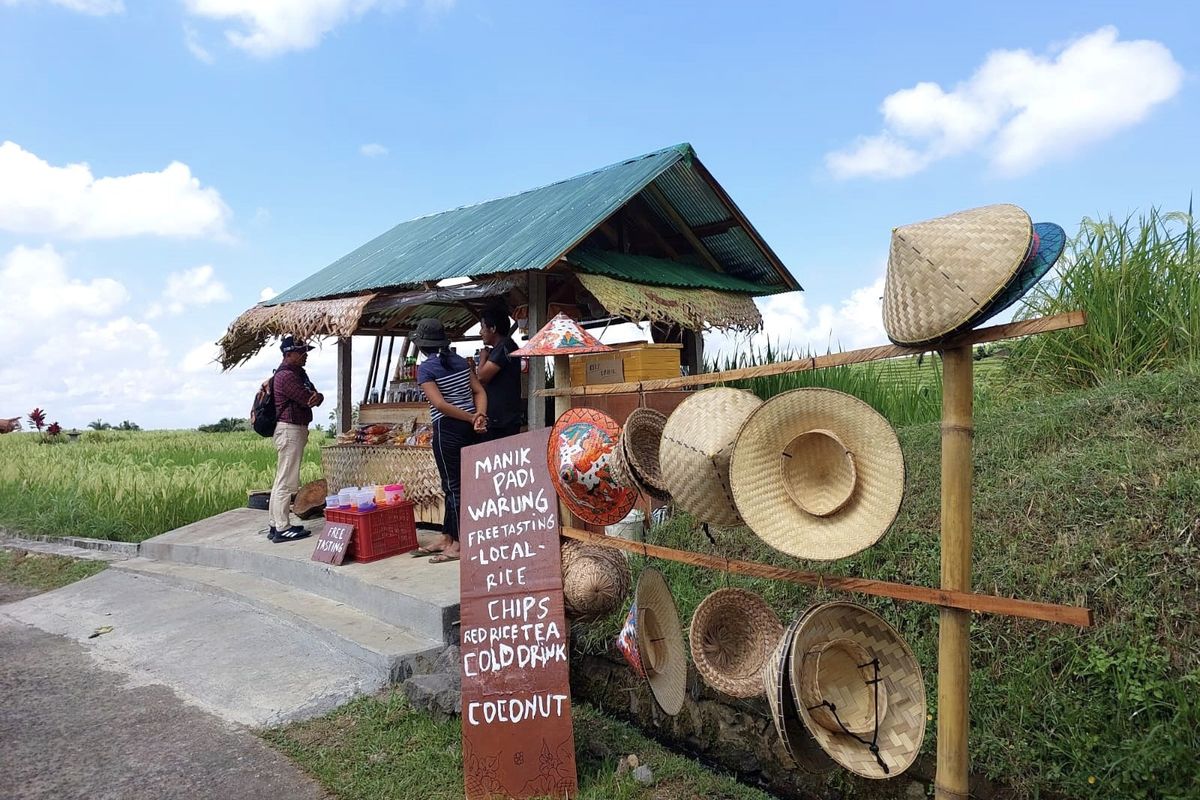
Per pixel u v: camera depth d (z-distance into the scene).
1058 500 4.29
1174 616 3.38
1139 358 5.80
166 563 8.29
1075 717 3.24
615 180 8.26
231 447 18.47
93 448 18.66
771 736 4.05
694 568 5.32
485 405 6.01
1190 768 2.89
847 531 2.61
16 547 9.76
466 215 10.44
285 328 8.00
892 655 2.81
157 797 3.64
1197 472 3.96
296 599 6.31
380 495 6.86
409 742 4.08
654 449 3.66
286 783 3.76
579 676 5.23
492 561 3.97
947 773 2.50
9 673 5.34
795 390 2.74
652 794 3.70
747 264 9.50
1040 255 2.30
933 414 7.16
